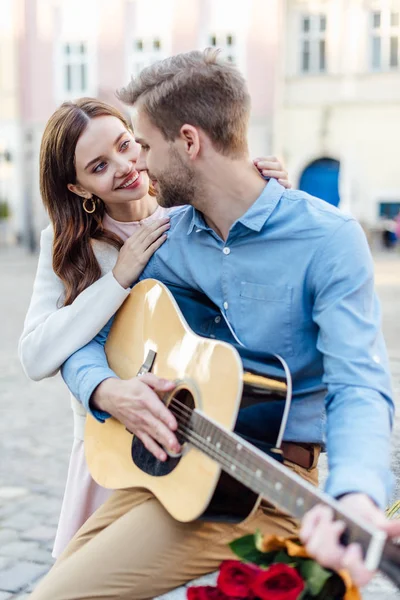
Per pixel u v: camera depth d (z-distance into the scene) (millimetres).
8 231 21469
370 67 18844
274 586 1317
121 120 2178
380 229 18562
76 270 2160
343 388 1480
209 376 1625
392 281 11766
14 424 5047
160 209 2354
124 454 1813
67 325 1988
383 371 1502
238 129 1671
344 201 19062
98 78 20391
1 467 4238
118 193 2150
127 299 2008
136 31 19969
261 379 1563
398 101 18594
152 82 1678
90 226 2221
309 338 1659
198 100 1633
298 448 1699
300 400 1685
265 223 1673
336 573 1312
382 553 1151
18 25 20703
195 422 1607
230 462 1473
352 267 1577
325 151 19141
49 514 3596
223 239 1771
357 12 18547
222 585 1381
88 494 2229
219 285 1769
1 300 10992
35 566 3070
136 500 1763
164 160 1702
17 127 21031
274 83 18828
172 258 1916
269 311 1671
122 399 1749
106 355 2008
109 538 1655
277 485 1338
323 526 1209
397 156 18781
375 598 2293
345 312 1545
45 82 20719
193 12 19344
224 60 1672
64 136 2100
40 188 2223
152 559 1636
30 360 2029
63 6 20391
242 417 1546
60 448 4551
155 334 1867
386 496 1356
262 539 1375
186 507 1570
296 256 1643
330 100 18969
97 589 1617
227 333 1755
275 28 18688
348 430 1412
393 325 7594
